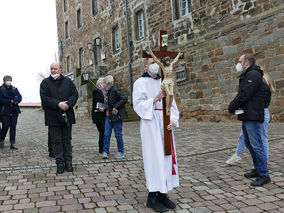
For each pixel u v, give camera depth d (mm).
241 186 3715
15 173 4539
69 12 24766
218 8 10523
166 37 3047
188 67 11961
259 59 9195
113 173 4508
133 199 3369
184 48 12102
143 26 15312
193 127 9805
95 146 7160
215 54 10727
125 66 16781
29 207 3119
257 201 3193
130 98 16234
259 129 3707
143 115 3025
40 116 21359
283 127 7625
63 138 4793
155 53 3035
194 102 11742
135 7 15461
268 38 8898
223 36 10375
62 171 4562
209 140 6988
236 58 9953
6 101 6859
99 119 6086
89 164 5133
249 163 4789
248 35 9508
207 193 3516
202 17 11195
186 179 4098
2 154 6262
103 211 3010
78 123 14445
